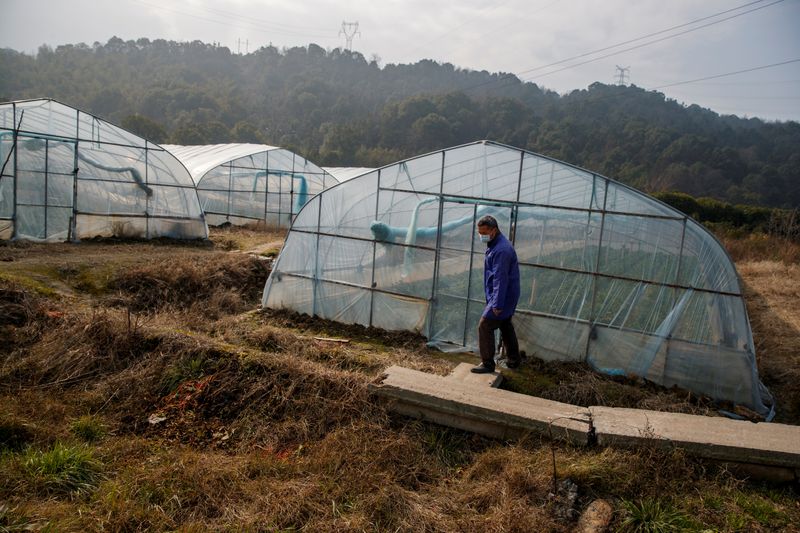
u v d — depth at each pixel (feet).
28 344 22.81
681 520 13.19
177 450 17.03
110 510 13.19
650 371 23.56
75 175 44.93
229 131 203.72
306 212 30.96
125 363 21.77
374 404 18.83
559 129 183.21
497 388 19.93
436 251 27.40
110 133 46.62
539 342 25.54
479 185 26.45
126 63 365.40
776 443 15.10
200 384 20.36
